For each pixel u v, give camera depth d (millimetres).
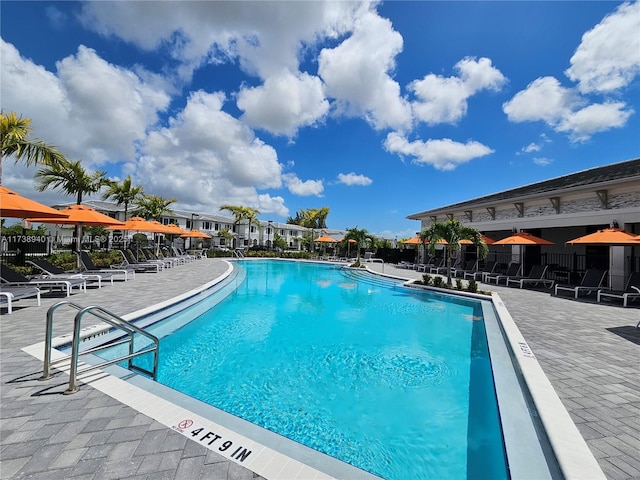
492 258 21906
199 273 15477
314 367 5367
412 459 3131
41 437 2482
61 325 5527
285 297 11812
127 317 6199
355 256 33906
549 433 2705
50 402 3008
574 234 17172
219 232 44406
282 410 4023
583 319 7531
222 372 5117
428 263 24562
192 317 8211
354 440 3430
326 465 2350
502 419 3156
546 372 4188
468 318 8836
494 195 22000
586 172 16672
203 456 2324
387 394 4441
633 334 6148
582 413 3131
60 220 9742
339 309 9891
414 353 6051
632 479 2234
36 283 8102
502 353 5281
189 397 3318
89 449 2355
